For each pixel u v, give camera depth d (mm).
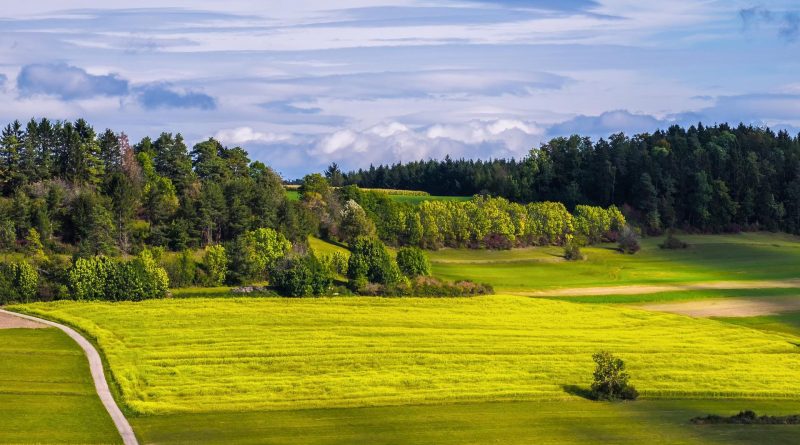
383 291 142000
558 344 113062
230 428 75750
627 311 139500
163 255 145875
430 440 73312
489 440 73688
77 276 130500
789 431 77500
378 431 75875
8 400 80812
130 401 82438
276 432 74812
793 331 131250
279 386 90062
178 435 73188
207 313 123000
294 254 147250
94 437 71625
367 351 105625
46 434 71438
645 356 108438
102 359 98812
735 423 80312
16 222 148375
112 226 148500
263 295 136625
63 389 86125
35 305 125875
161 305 126938
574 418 81812
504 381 95375
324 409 83438
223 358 100562
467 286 148500
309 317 122875
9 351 99812
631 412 84938
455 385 92812
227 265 145625
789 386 97375
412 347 108438
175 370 94812
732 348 116062
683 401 91250
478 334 117312
